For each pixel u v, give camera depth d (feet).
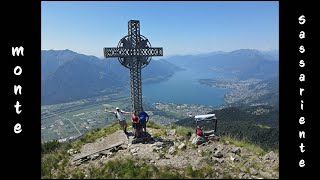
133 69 56.03
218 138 53.42
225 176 37.24
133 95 56.49
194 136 53.93
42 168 40.70
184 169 39.45
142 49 55.77
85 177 38.04
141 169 38.52
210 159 42.88
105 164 42.06
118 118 56.65
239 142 54.08
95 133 63.77
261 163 42.60
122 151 48.65
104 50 53.72
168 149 48.08
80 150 51.72
